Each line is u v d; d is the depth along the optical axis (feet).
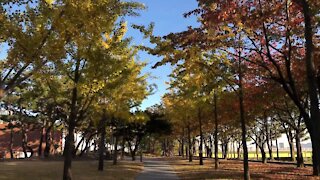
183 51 46.01
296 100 47.62
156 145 296.10
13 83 36.22
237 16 43.39
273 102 73.77
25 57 35.09
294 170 77.00
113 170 82.53
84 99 50.83
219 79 54.65
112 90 50.52
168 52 45.73
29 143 201.57
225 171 78.48
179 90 117.80
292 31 47.16
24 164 96.22
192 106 99.81
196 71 52.75
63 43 35.68
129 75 56.29
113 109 67.00
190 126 142.61
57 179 58.75
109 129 134.62
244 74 57.77
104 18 37.81
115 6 39.68
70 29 35.12
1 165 88.84
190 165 107.34
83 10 34.83
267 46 48.80
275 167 89.66
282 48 51.67
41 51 35.06
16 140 204.13
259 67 57.16
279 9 44.98
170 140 252.42
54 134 194.49
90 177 64.54
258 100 67.15
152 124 142.51
